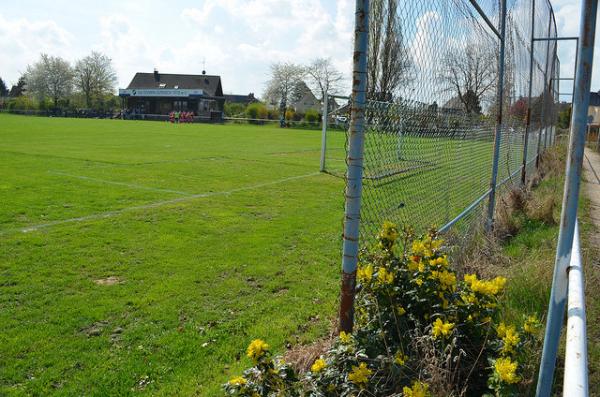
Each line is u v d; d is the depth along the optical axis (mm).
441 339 2754
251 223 8242
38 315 4418
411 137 3918
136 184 11734
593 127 41000
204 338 4070
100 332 4141
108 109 80938
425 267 3064
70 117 70688
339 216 9047
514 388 2488
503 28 6336
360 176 2834
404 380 2664
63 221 7781
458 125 5305
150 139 28250
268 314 4586
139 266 5824
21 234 6934
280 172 15227
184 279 5441
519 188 9602
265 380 2404
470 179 6473
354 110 2754
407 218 4336
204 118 65062
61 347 3857
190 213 8789
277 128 54531
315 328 4258
